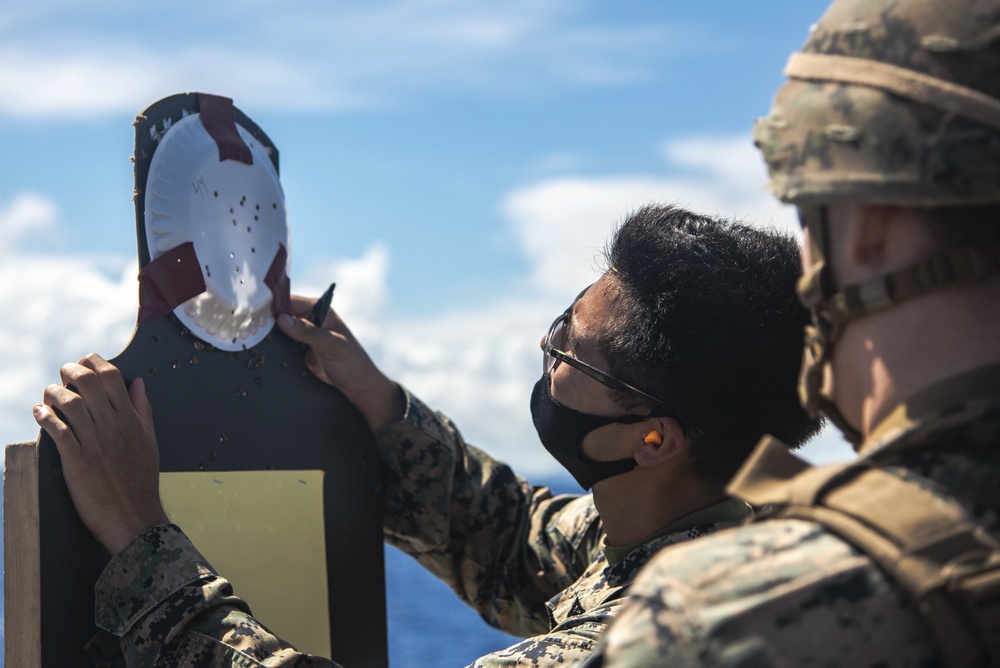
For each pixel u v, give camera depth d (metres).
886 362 0.79
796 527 0.73
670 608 0.69
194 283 1.68
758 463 0.83
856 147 0.77
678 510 1.64
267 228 1.89
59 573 1.46
